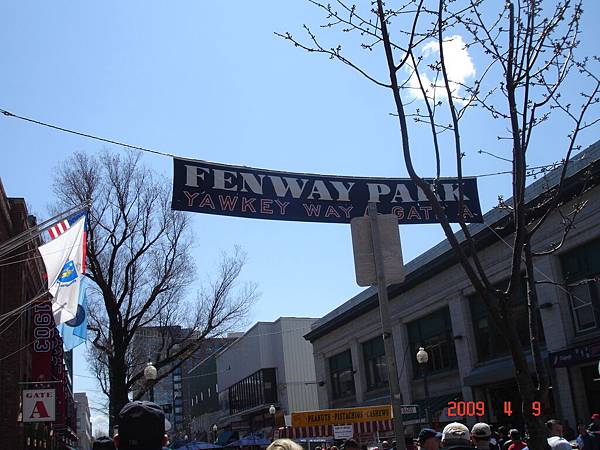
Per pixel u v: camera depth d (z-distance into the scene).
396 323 34.12
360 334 38.72
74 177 31.31
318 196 9.62
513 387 25.64
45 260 15.88
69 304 17.27
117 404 28.28
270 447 3.00
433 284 30.61
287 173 9.56
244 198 9.22
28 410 19.44
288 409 52.41
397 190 9.98
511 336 4.97
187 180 8.98
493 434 16.88
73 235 16.44
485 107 5.79
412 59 5.63
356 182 9.85
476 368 27.30
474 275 5.14
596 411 20.94
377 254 5.68
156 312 31.84
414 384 32.72
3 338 21.28
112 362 29.19
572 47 5.64
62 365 27.66
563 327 21.80
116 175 29.81
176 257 32.28
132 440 3.31
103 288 28.62
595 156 18.84
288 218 9.40
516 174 5.34
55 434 37.16
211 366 80.44
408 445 12.04
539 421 4.79
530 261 5.46
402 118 5.55
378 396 36.53
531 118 5.54
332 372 43.66
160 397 104.31
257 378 56.38
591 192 20.53
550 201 6.51
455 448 5.39
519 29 5.54
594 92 5.71
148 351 37.91
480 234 25.11
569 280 21.92
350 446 9.32
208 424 81.19
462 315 28.27
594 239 20.84
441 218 5.33
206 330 32.72
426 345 31.89
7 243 14.77
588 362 20.59
